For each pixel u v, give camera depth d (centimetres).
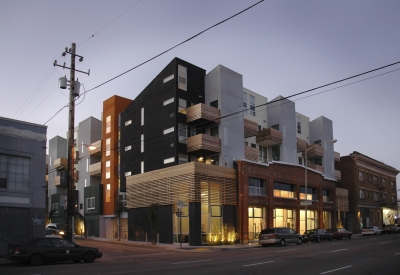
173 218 3597
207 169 3562
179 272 1491
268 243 3244
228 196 3725
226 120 4038
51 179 6469
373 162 6812
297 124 5616
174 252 2803
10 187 2339
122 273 1474
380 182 7188
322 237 3900
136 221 4056
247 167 3909
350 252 2356
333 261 1859
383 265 1688
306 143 5425
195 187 3409
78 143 5959
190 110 3950
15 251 1856
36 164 2461
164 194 3716
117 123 5066
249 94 4719
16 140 2392
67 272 1528
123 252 2788
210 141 3828
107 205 4988
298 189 4631
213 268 1617
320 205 5078
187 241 3438
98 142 5278
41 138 2509
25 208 2373
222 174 3709
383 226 6303
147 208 3834
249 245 3444
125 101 5200
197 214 3378
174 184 3616
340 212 5750
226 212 3681
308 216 4912
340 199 5803
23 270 1623
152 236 3544
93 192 5203
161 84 4203
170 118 3981
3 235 2262
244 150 4200
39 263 1886
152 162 4150
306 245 3250
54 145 6575
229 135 4038
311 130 5903
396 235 5112
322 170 5528
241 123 4231
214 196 3578
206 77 4259
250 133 4441
